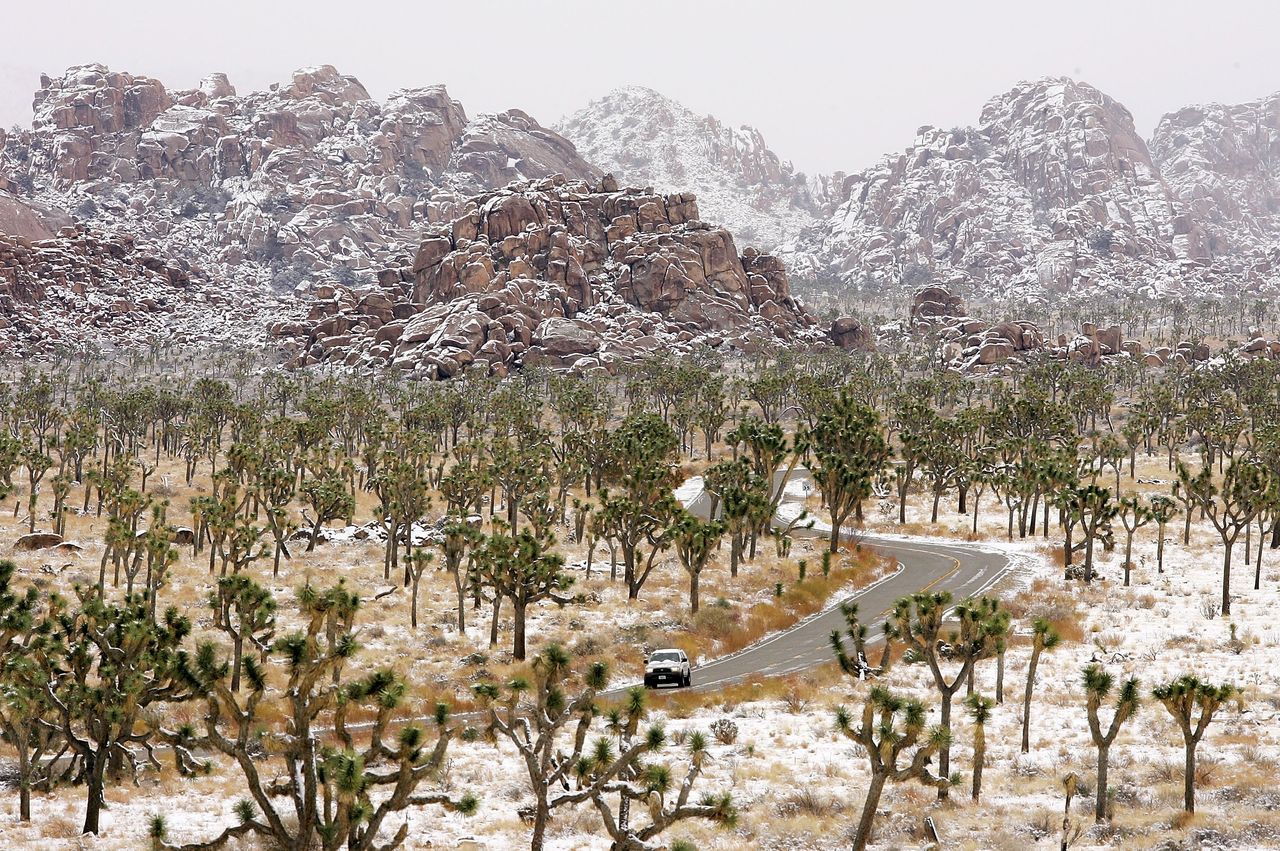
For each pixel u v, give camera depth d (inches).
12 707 960.9
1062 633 2154.3
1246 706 1562.5
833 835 1007.6
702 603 2502.5
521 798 1137.4
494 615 2096.5
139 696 997.2
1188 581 2805.1
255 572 2733.8
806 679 1795.0
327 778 737.6
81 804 1061.1
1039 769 1251.2
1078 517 2888.8
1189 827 1008.9
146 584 2496.3
